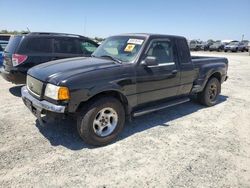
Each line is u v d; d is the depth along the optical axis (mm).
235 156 3744
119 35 5133
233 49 39094
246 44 41719
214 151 3879
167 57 4879
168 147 3959
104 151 3762
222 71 6445
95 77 3717
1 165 3252
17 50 6391
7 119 4875
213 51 41250
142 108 4625
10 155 3512
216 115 5672
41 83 3760
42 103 3660
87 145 3918
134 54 4375
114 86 3869
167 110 5898
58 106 3488
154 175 3180
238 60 22141
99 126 3879
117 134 4102
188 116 5516
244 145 4137
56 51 6980
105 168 3297
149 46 4477
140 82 4301
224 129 4820
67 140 4062
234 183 3082
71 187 2887
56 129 4473
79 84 3547
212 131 4695
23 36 6504
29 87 4242
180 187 2961
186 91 5508
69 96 3475
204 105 6324
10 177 3012
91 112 3707
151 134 4441
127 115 4367
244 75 12312
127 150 3816
